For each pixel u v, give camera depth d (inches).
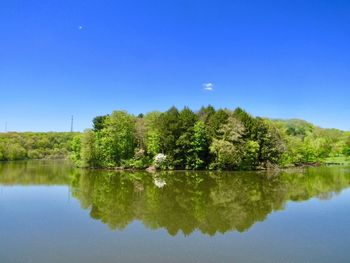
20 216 1093.1
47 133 6919.3
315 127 7357.3
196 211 1192.2
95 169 3250.5
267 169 3174.2
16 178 2381.9
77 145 3809.1
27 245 776.3
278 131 3604.8
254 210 1213.1
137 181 2162.9
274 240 833.5
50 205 1293.1
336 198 1489.9
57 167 3659.0
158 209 1225.4
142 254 719.7
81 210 1197.1
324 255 720.3
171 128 3053.6
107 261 674.8
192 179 2283.5
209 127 3095.5
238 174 2667.3
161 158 2992.1
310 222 1024.9
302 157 4153.5
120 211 1183.6
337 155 5649.6
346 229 940.0
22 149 5590.6
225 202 1384.1
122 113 3225.9
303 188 1843.0
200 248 766.5
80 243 794.8
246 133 3149.6
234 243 805.9
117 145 3221.0
